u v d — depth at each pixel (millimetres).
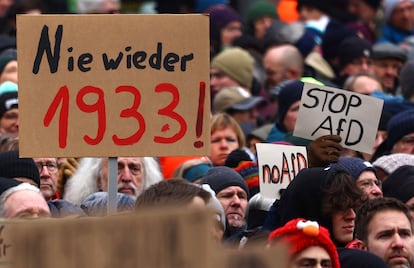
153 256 7805
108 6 25969
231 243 13281
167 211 7836
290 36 24328
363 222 12594
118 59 12391
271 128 19203
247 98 21047
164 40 12422
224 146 18078
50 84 12344
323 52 24516
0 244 8273
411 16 27250
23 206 12562
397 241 12422
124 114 12375
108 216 7902
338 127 15656
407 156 16328
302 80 19359
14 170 14836
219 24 25906
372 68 24031
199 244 7816
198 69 12422
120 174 15344
